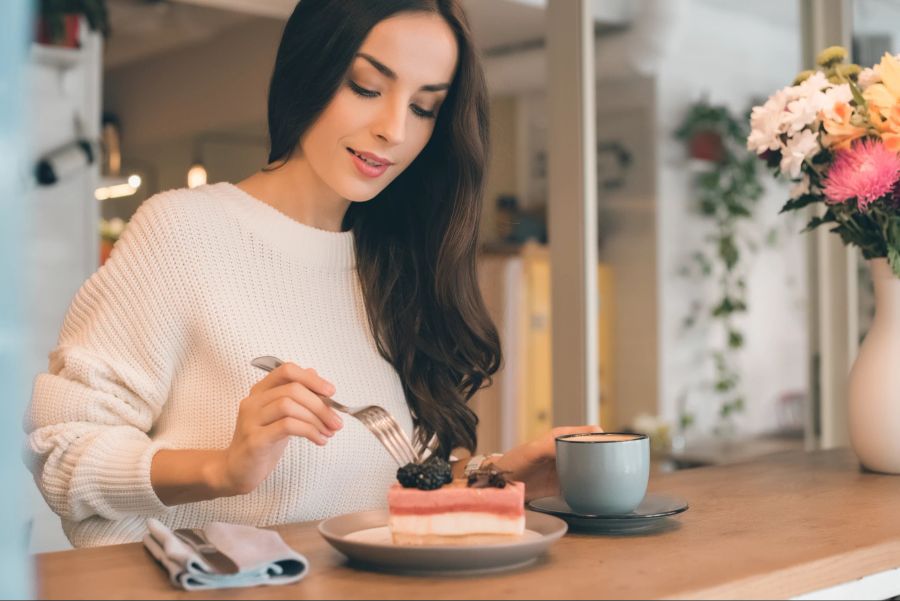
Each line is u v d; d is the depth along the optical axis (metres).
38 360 3.50
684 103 3.20
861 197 1.55
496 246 4.22
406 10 1.37
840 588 1.02
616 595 0.86
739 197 3.31
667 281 3.16
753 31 3.29
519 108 3.92
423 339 1.61
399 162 1.46
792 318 3.34
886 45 3.25
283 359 1.45
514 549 0.93
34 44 3.41
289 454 1.41
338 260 1.55
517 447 1.38
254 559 0.91
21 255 0.67
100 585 0.90
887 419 1.62
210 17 5.12
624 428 3.07
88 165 3.58
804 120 1.60
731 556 1.02
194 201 1.47
